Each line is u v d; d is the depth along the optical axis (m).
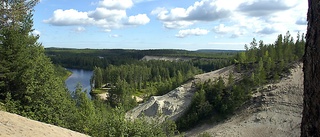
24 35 22.58
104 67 186.75
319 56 3.04
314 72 3.12
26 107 19.62
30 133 10.63
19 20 14.51
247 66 96.00
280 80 75.06
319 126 3.08
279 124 54.12
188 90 85.75
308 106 3.26
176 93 84.44
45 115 19.80
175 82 101.44
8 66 20.67
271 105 62.44
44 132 11.62
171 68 151.88
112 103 92.56
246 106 65.56
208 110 66.62
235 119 61.50
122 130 15.56
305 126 3.34
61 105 21.64
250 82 77.31
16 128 10.67
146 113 77.12
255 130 53.97
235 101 66.81
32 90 19.98
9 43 21.11
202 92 69.94
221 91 71.75
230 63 124.06
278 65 84.38
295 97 63.69
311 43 3.17
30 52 22.95
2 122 10.92
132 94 115.62
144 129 16.09
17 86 20.94
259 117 58.34
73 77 139.12
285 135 50.09
